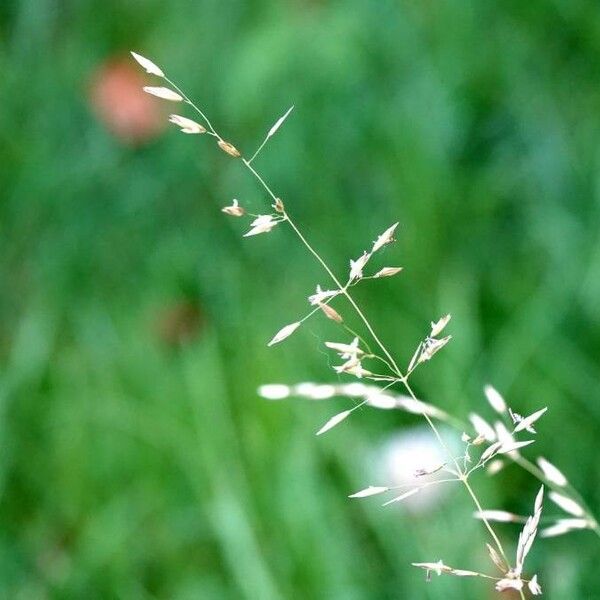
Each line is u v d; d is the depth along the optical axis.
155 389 0.42
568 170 0.47
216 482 0.37
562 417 0.39
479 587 0.34
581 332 0.41
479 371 0.40
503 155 0.49
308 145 0.50
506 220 0.47
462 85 0.50
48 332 0.46
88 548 0.37
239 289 0.46
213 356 0.42
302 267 0.46
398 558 0.35
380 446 0.37
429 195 0.46
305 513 0.35
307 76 0.50
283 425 0.38
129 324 0.46
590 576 0.34
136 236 0.50
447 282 0.44
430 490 0.35
